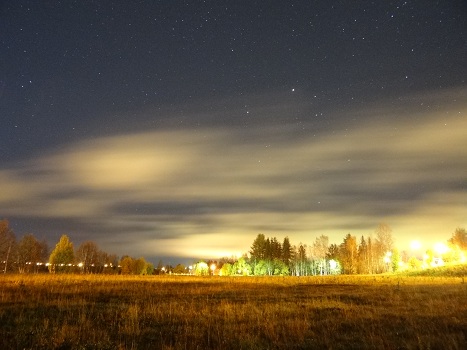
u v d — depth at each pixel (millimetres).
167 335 11266
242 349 9789
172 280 40906
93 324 12609
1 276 39875
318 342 10477
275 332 11602
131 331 11562
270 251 104375
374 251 90312
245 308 16078
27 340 10281
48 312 14828
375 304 18156
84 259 84125
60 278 37469
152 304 17578
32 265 68812
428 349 9297
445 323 12461
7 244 62594
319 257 105562
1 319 13133
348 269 93938
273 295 23172
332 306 17172
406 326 12273
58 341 10023
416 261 77688
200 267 94438
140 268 81188
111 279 39062
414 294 21922
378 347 9688
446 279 38125
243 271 97188
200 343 10422
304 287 30328
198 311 15492
